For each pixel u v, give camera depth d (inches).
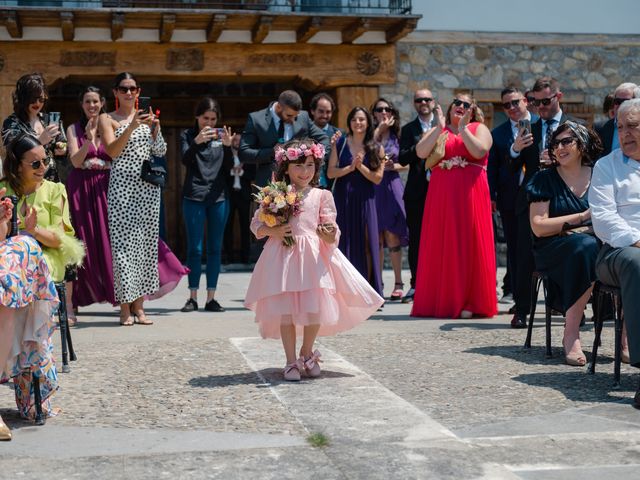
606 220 173.9
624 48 545.3
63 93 573.9
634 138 177.9
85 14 468.4
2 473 121.1
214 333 246.4
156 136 275.3
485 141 276.4
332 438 136.1
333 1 519.5
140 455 128.5
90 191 272.7
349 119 302.7
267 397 164.2
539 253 202.5
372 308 181.9
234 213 553.3
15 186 172.7
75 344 228.5
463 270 277.7
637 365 160.6
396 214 344.5
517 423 145.1
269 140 298.0
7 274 137.3
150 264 271.7
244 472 120.0
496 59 534.3
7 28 468.8
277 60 511.8
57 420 150.4
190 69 505.0
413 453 128.1
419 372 188.1
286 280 174.2
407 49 526.0
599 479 117.6
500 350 216.2
